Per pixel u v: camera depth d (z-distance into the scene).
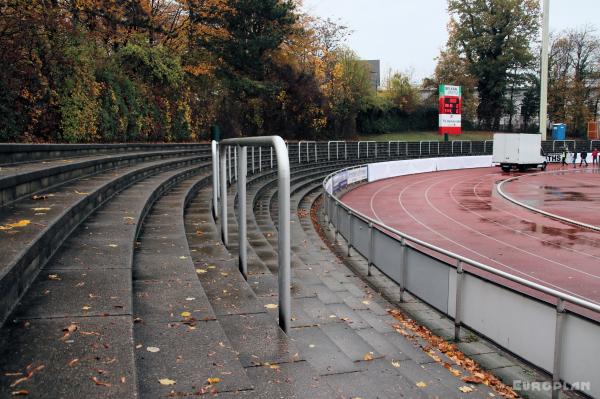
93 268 4.64
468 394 4.60
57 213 5.64
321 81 51.88
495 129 77.38
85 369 2.75
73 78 18.03
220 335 3.64
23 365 2.78
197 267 5.94
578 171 46.44
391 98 70.25
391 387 4.05
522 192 28.47
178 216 8.74
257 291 6.14
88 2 24.11
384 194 27.64
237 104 38.75
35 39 16.03
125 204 8.48
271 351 3.71
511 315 5.64
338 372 4.27
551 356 5.11
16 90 15.04
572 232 16.20
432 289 7.26
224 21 35.00
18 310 3.57
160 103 27.58
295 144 36.88
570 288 9.83
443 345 6.30
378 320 6.94
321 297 7.20
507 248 13.71
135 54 26.34
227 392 2.87
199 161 21.89
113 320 3.45
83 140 18.69
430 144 57.69
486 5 72.38
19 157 9.23
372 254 9.80
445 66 72.94
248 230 10.60
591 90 74.25
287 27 38.03
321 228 15.45
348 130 57.31
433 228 17.03
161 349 3.38
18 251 3.95
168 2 32.50
